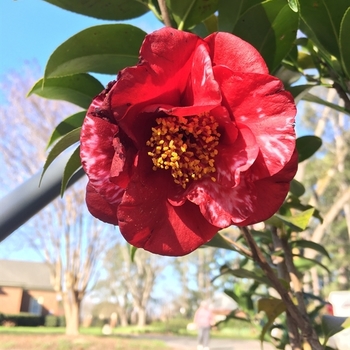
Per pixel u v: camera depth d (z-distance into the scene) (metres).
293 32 0.26
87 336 3.68
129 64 0.29
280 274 0.34
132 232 0.19
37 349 2.88
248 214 0.19
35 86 0.31
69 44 0.26
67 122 0.32
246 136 0.18
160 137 0.19
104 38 0.27
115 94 0.17
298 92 0.28
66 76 0.30
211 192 0.19
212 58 0.19
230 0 0.26
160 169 0.20
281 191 0.19
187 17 0.27
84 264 3.69
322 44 0.28
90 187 0.20
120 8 0.29
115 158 0.18
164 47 0.18
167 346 3.42
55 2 0.29
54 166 0.26
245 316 0.51
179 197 0.20
